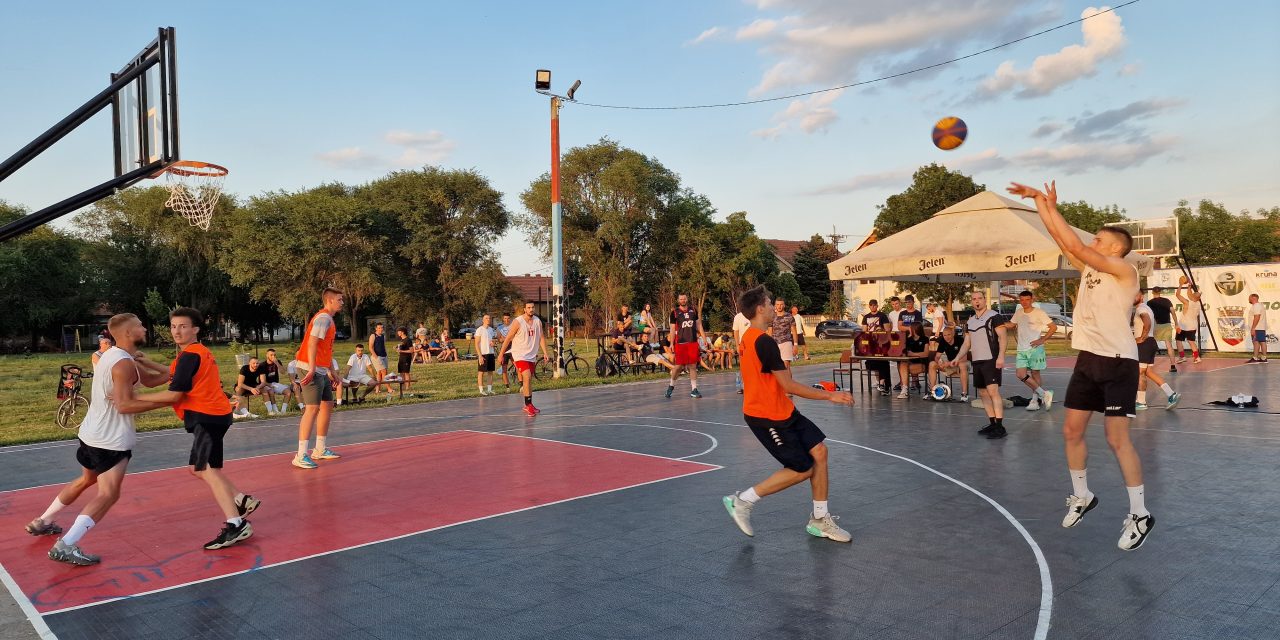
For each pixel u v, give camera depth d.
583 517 6.00
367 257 54.62
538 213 54.00
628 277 52.78
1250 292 22.92
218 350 43.41
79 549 5.12
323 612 4.14
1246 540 4.98
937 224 12.82
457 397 16.06
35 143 8.95
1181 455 7.78
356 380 15.19
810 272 66.25
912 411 11.88
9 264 48.22
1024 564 4.66
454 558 5.04
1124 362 4.86
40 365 32.78
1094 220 42.72
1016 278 15.66
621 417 12.09
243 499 5.63
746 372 5.33
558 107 20.36
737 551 5.07
